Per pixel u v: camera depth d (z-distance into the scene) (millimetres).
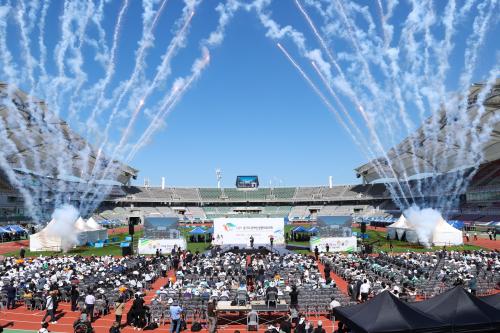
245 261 34281
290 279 25828
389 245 50750
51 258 35344
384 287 21984
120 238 63875
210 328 16234
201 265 29969
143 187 135875
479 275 25547
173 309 17500
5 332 17859
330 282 23984
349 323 12383
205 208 130750
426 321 11711
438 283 24328
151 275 28734
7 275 26484
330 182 140625
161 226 46344
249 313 18000
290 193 139375
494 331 11977
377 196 122625
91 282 25453
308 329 15375
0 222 72312
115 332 15961
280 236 50438
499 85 59875
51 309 19328
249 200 134000
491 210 80812
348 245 45812
